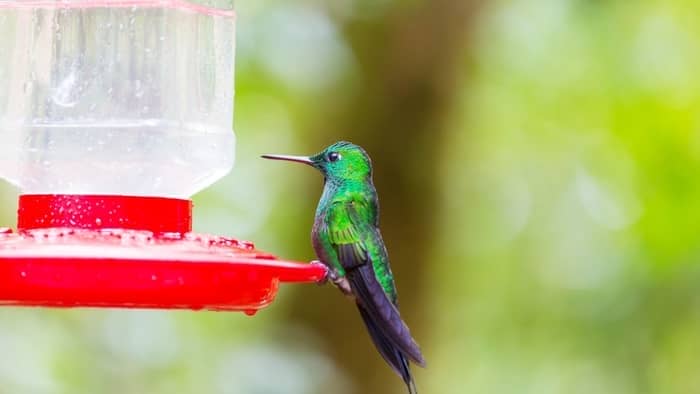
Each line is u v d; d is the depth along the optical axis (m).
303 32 12.83
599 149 14.68
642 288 12.70
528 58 14.44
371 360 12.32
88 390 11.98
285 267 5.54
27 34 6.55
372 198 7.37
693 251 12.70
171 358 12.44
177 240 5.63
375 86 12.70
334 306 12.41
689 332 12.48
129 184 6.68
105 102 6.63
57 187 6.59
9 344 11.87
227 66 6.80
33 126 6.55
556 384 14.13
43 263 5.15
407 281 12.75
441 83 12.74
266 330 12.62
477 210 15.17
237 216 13.30
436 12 12.59
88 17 6.63
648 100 14.02
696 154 13.64
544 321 14.70
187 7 6.76
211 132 6.76
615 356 12.80
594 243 14.66
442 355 13.23
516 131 15.23
